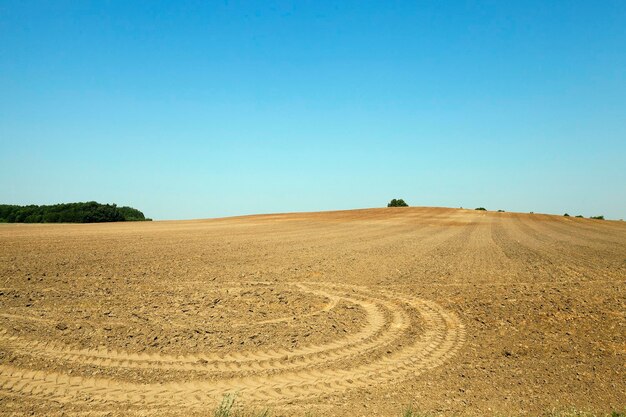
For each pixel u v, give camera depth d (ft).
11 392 21.29
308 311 38.24
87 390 21.89
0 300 37.68
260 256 73.46
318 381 24.00
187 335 30.14
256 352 27.73
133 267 58.13
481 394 22.98
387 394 22.66
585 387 24.13
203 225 166.40
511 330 34.30
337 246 91.91
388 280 53.83
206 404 20.94
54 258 63.93
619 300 44.34
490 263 69.97
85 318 33.19
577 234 137.08
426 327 34.78
